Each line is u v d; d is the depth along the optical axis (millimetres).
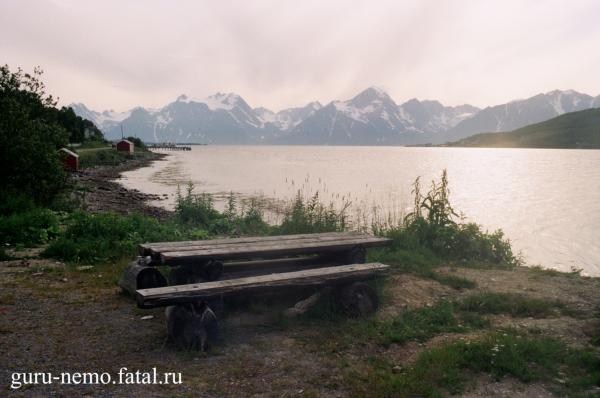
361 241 7621
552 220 27281
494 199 37750
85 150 84750
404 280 8273
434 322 6309
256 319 6254
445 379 4566
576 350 5262
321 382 4508
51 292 7098
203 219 18609
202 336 5168
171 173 65312
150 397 4105
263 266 7414
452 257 10602
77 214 14078
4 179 15336
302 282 5965
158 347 5242
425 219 11594
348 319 6262
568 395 4332
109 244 10203
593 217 28297
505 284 8312
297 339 5586
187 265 6531
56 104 19422
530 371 4723
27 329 5578
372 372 4711
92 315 6188
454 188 47344
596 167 90250
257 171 72875
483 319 6422
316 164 102750
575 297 7523
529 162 116375
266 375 4625
